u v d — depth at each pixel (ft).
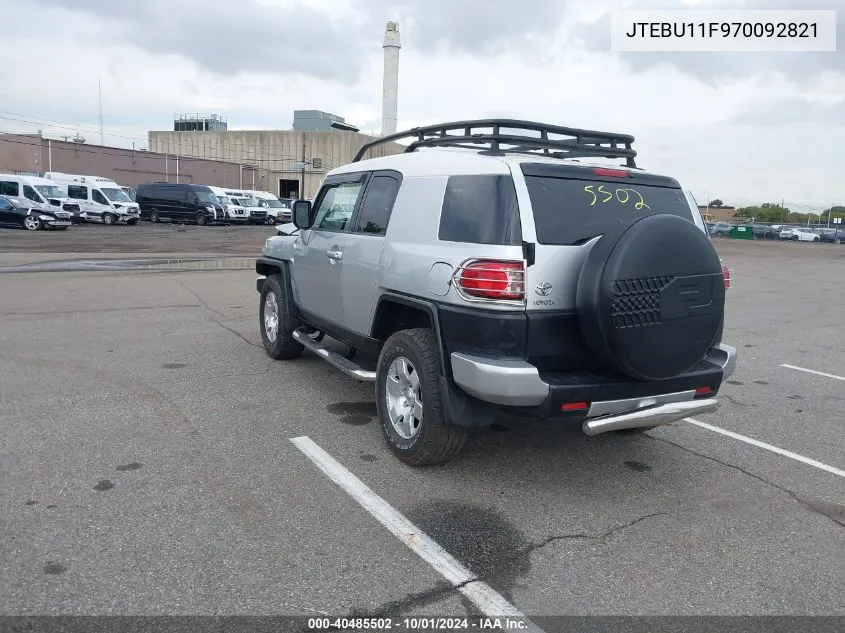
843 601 10.24
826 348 29.84
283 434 16.37
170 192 139.33
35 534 11.23
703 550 11.64
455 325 12.81
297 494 13.14
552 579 10.59
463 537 11.76
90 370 21.62
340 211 18.53
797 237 183.93
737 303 44.88
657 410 12.92
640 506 13.25
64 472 13.70
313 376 21.57
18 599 9.49
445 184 13.98
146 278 47.11
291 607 9.59
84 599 9.55
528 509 12.93
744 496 13.91
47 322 29.48
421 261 13.80
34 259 59.31
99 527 11.53
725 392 22.12
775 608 10.01
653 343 12.32
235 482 13.56
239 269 55.16
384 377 15.23
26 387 19.52
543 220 12.62
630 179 14.28
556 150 15.64
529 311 12.30
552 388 12.10
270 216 149.38
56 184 116.16
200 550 10.94
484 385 12.14
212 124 236.63
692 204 15.31
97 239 87.45
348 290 17.08
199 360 23.32
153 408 17.98
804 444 17.20
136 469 13.98
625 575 10.77
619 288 11.87
